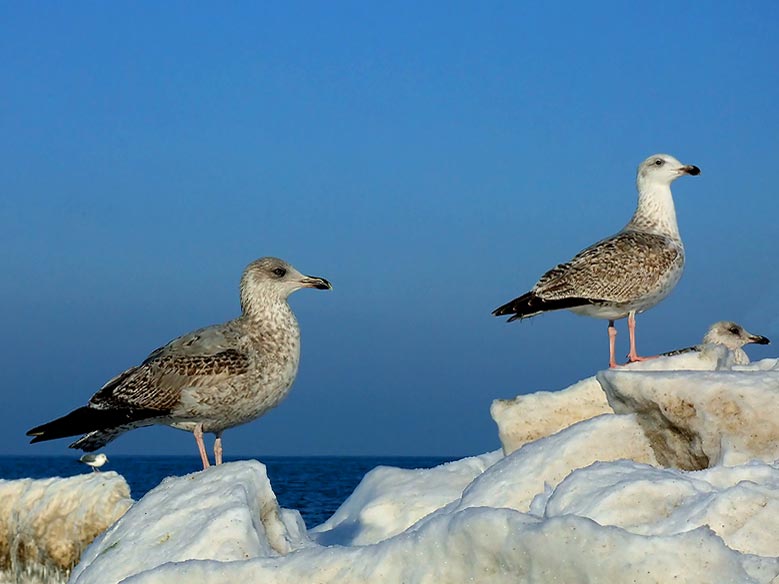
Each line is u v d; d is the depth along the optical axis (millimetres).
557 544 5062
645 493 6246
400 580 5496
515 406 10766
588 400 10617
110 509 11266
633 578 4922
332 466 81438
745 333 13719
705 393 7777
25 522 11578
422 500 11258
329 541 11141
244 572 5809
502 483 8367
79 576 7648
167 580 5895
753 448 7574
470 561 5324
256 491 8062
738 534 5695
